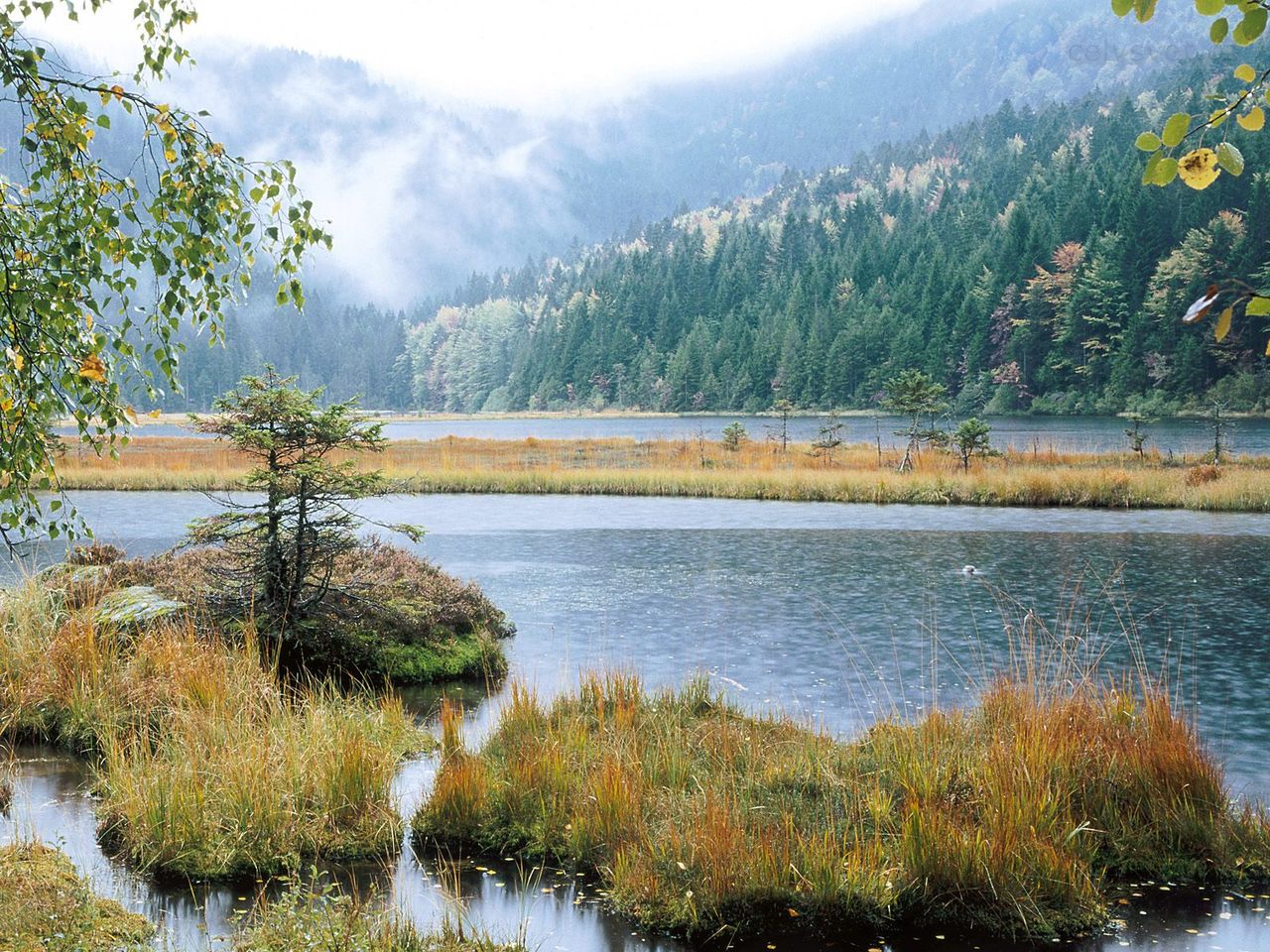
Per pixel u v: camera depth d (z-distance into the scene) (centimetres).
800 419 10500
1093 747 633
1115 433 6212
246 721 705
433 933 475
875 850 538
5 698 824
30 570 1587
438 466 3841
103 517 2459
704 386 13725
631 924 505
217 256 418
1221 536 2130
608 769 621
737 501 3041
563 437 7269
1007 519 2495
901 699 909
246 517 964
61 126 391
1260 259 8862
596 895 538
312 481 966
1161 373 9050
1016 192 17650
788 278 16562
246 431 932
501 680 993
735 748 700
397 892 538
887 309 12300
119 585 1077
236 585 1001
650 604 1423
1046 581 1584
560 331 17525
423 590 1135
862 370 12056
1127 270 10312
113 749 684
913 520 2491
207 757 662
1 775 698
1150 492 2808
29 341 389
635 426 9931
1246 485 2723
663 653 1114
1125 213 10769
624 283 17438
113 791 634
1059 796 586
